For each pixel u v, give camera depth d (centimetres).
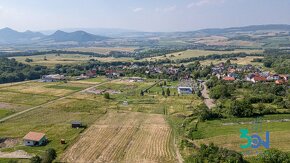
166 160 9781
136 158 9981
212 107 16125
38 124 13600
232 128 12425
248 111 14088
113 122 14038
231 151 9362
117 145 11156
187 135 11825
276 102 16325
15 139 11756
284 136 11256
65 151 10562
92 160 9838
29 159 9838
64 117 14762
